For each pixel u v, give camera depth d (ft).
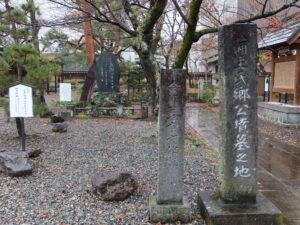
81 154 22.65
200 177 17.99
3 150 20.02
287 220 13.14
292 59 35.42
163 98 12.42
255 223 12.11
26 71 25.81
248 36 12.00
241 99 12.29
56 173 18.45
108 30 45.80
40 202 14.46
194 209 13.83
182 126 12.58
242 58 12.10
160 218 12.64
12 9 27.71
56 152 23.08
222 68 12.35
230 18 49.14
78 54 62.80
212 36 52.03
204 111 51.78
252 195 12.66
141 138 28.30
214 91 68.90
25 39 27.96
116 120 39.99
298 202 15.05
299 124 34.86
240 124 12.38
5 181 17.03
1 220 12.76
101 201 14.52
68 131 31.81
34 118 40.73
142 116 41.52
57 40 57.36
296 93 34.94
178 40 48.98
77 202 14.43
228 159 12.56
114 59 44.60
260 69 54.95
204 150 24.80
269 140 28.96
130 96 62.95
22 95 21.09
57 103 53.88
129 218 12.98
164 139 12.59
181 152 12.67
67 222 12.63
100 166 19.89
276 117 37.42
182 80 12.37
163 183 12.75
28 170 17.90
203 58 81.35
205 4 43.80
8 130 31.73
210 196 13.62
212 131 33.76
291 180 18.22
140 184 16.65
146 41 22.45
